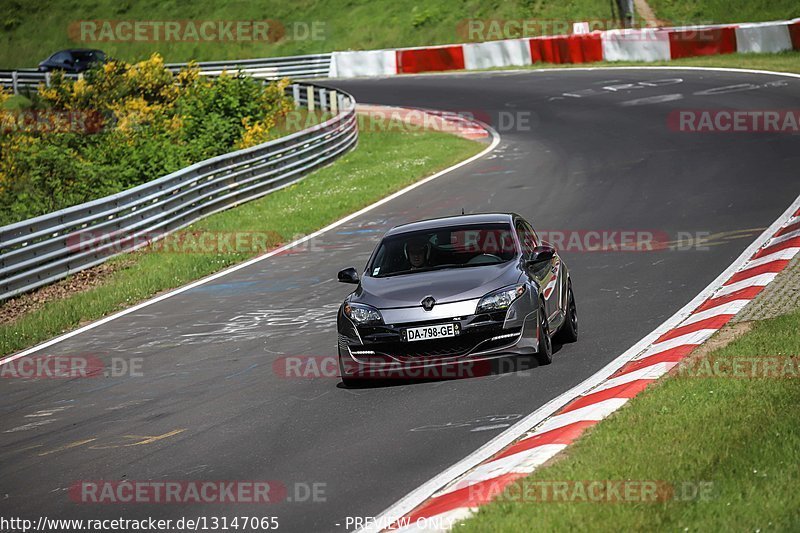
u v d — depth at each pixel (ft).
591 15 574.15
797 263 133.18
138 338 149.28
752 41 452.35
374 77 561.43
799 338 97.25
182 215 242.99
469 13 619.67
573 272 159.63
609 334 118.42
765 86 357.20
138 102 390.63
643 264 157.69
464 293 103.24
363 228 225.35
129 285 186.91
